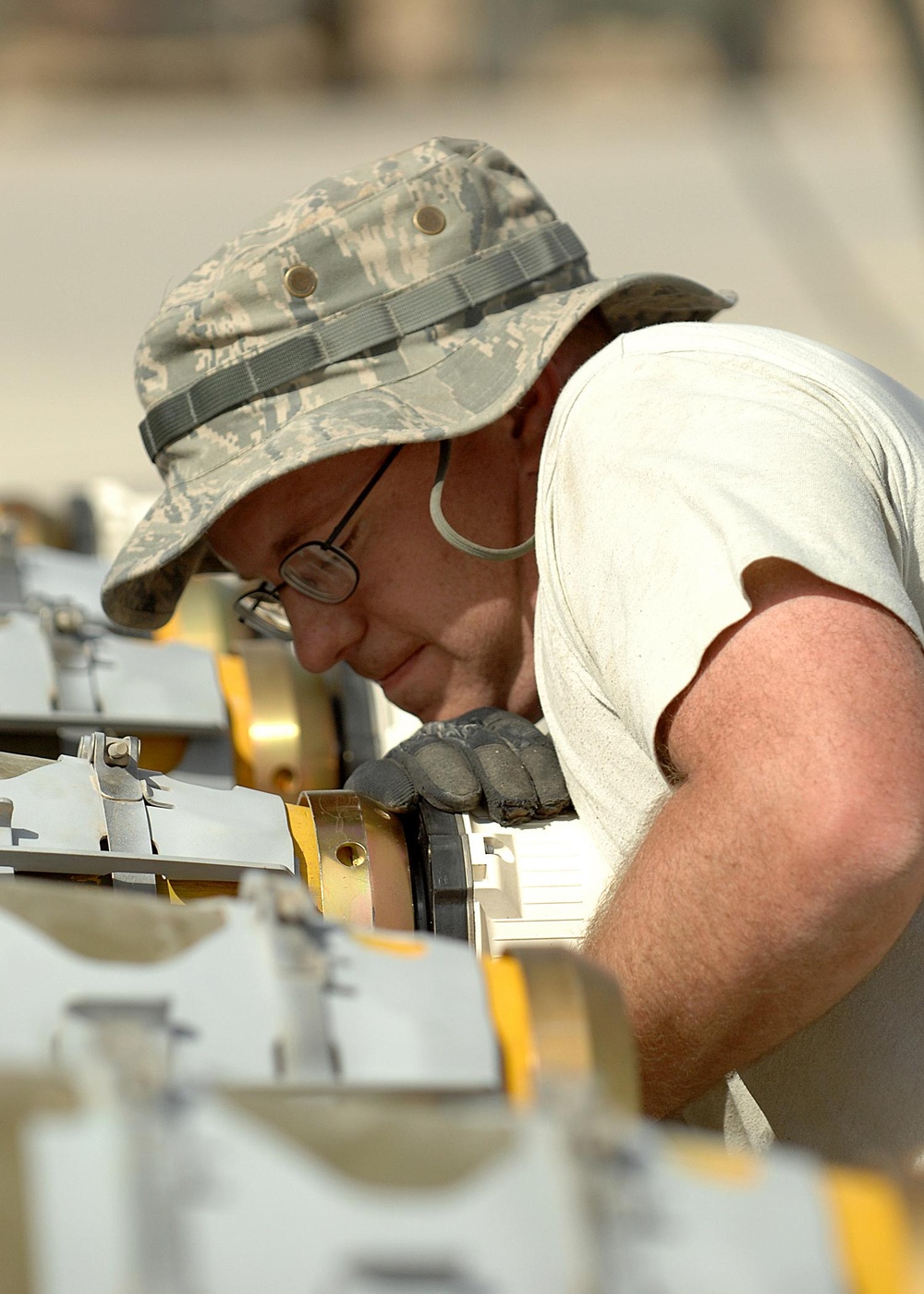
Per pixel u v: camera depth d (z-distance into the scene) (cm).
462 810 443
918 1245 198
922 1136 386
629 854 400
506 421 501
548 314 487
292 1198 175
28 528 920
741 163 3334
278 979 229
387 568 503
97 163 3241
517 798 440
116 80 3922
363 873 427
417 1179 180
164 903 244
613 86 4088
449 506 494
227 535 523
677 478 373
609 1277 179
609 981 248
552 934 426
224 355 497
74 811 384
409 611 506
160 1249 166
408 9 4141
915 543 408
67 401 2136
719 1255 186
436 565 501
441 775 444
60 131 3531
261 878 243
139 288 2603
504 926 427
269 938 234
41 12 3916
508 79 4141
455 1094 229
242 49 4028
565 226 539
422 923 432
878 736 331
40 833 375
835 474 377
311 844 428
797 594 352
